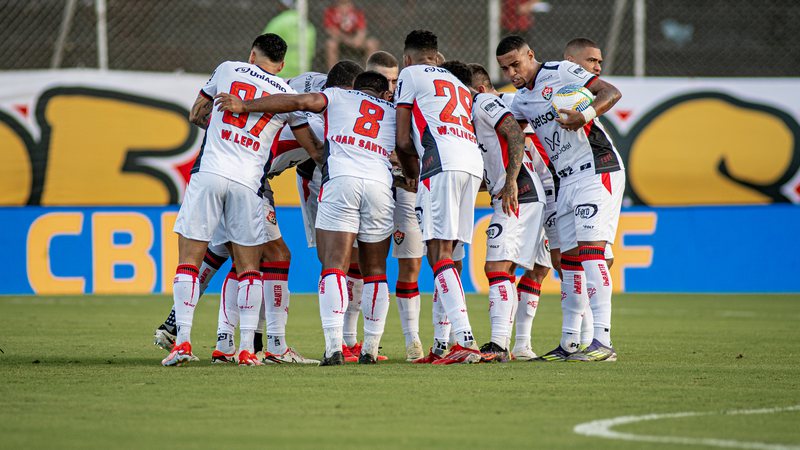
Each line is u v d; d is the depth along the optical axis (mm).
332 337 22312
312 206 26328
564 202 23875
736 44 50531
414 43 23703
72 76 45812
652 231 47906
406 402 16766
